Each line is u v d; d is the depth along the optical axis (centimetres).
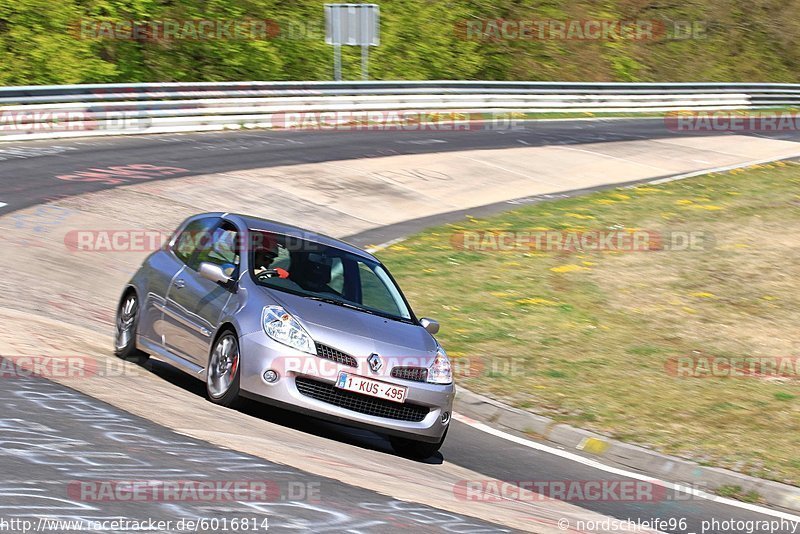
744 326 5259
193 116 10388
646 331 5075
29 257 5262
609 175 9806
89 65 12950
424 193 8425
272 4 15562
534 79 17100
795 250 6862
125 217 6519
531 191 8912
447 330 4844
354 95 11806
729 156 11175
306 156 9319
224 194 7525
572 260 6500
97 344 3722
